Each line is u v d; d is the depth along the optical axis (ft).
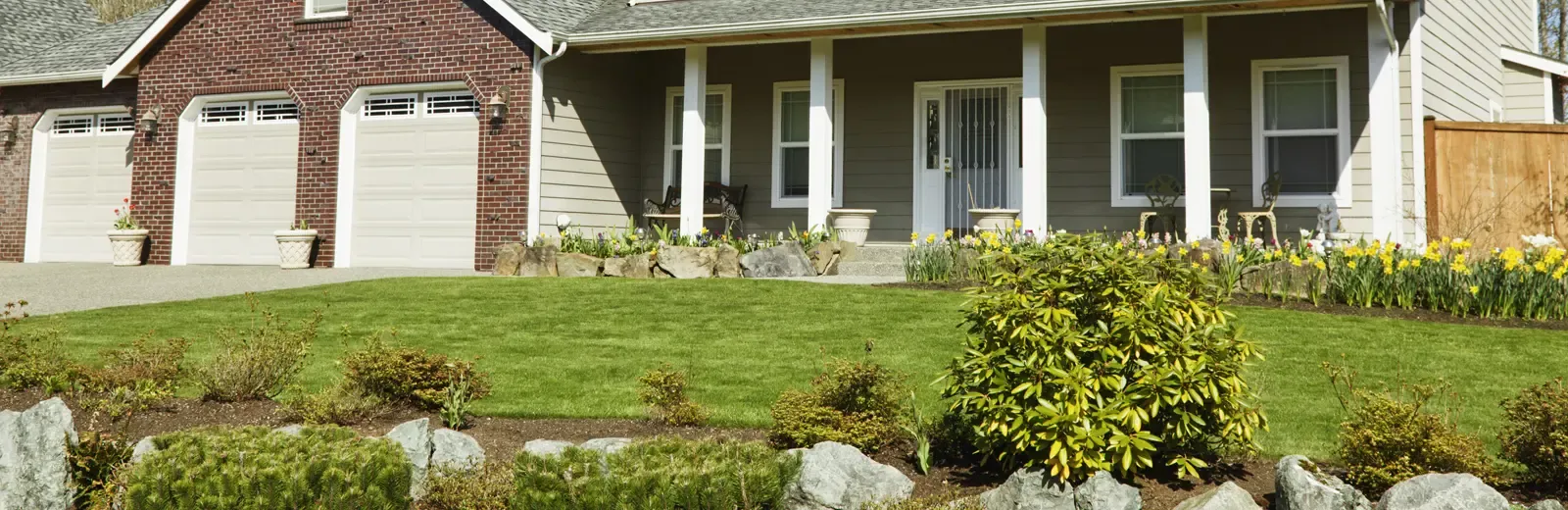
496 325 30.37
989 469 16.61
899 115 49.42
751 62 51.62
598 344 27.45
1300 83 43.45
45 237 57.52
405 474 15.14
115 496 15.74
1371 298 32.01
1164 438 15.30
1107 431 14.51
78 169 57.16
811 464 15.47
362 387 19.76
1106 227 45.88
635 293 35.29
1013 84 48.06
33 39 62.28
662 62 52.21
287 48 50.47
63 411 16.65
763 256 40.37
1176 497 15.07
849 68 50.14
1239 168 44.09
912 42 49.19
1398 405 15.03
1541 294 30.37
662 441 15.93
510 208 46.57
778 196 51.11
